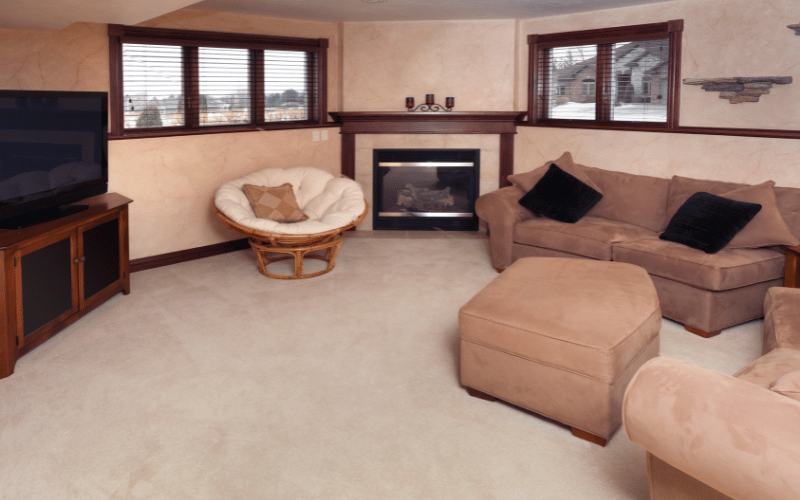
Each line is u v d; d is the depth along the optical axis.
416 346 3.37
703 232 3.77
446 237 6.13
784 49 4.32
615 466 2.25
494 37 6.04
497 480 2.16
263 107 5.82
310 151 6.08
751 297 3.62
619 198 4.75
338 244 4.79
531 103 6.02
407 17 5.83
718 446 1.35
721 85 4.64
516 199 4.89
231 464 2.25
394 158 6.29
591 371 2.33
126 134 4.83
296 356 3.23
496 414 2.64
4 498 2.04
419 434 2.46
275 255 5.39
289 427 2.51
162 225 5.08
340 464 2.25
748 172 4.51
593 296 2.72
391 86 6.20
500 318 2.56
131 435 2.44
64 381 2.91
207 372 3.03
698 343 3.42
